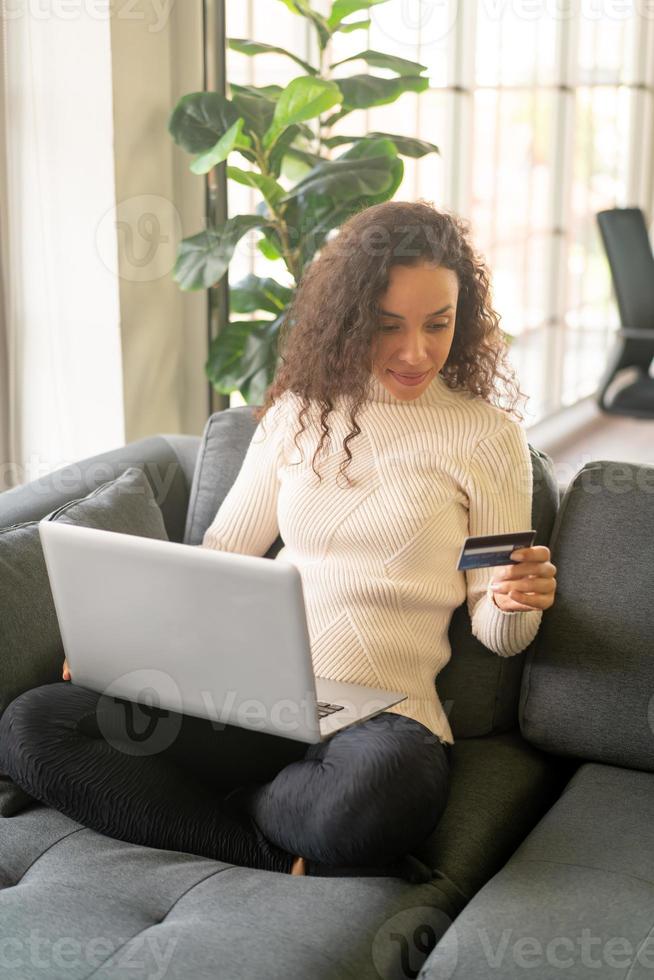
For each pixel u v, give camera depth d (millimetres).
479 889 1438
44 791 1466
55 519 1764
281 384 1824
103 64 2631
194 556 1388
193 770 1577
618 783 1595
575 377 5559
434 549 1650
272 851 1465
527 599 1502
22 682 1602
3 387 2832
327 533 1680
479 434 1677
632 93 5922
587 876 1349
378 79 2852
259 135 2715
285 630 1365
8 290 2791
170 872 1390
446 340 1662
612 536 1666
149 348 2895
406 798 1357
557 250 5168
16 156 2727
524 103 4641
